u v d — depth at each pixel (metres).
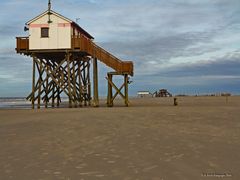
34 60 34.78
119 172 7.55
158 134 12.99
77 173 7.58
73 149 10.44
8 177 7.37
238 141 11.12
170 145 10.60
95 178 7.15
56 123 17.64
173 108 28.72
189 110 25.39
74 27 35.19
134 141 11.52
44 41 33.97
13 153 10.03
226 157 8.73
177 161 8.40
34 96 36.06
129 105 41.81
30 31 34.16
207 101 53.06
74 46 33.72
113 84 38.06
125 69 37.56
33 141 12.17
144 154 9.36
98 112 24.56
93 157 9.20
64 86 35.88
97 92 37.25
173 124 16.28
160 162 8.36
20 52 34.50
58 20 33.84
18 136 13.53
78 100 38.22
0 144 11.68
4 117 23.11
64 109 31.22
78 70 38.00
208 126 15.30
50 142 11.86
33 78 35.38
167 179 6.88
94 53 36.50
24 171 7.86
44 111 28.58
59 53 35.19
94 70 36.75
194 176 7.02
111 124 16.58
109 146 10.74
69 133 13.89
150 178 6.99
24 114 25.38
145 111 24.94
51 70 36.12
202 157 8.77
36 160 9.01
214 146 10.27
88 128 15.23
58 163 8.60
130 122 17.38
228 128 14.52
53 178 7.23
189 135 12.60
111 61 37.44
